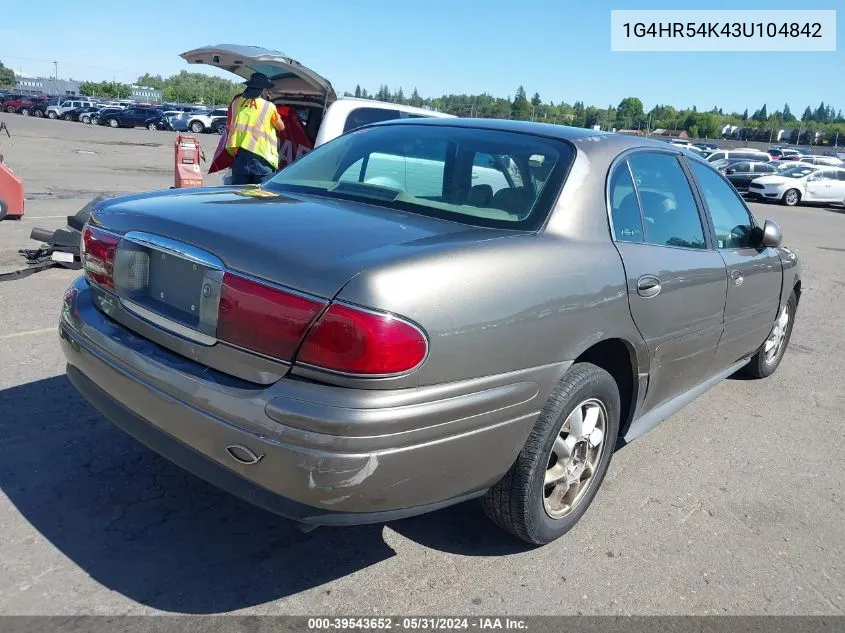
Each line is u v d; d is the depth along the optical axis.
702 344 3.70
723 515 3.33
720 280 3.70
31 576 2.51
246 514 3.01
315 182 3.25
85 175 16.02
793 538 3.18
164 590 2.51
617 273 2.85
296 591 2.56
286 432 2.08
